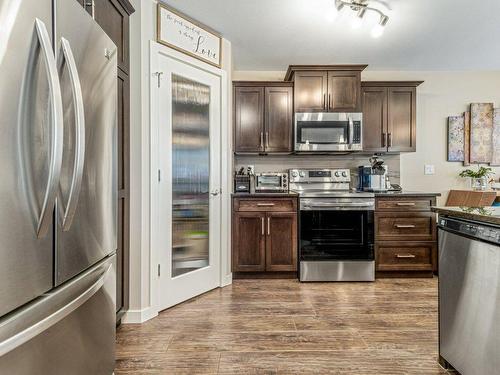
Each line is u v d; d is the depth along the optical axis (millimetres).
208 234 3021
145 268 2385
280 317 2426
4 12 793
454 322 1651
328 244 3312
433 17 2766
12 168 830
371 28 2938
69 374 1128
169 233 2613
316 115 3592
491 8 2611
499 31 3023
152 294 2432
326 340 2076
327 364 1806
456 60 3785
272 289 3072
